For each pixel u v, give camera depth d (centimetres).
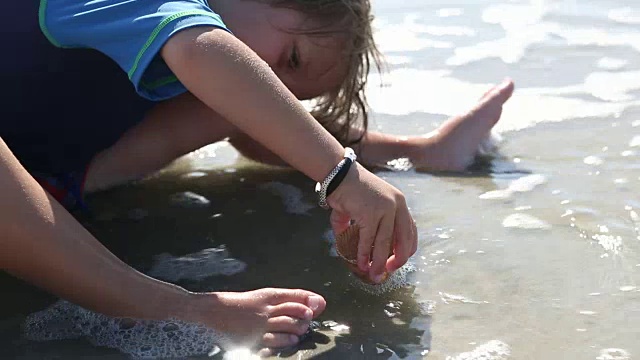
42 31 110
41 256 97
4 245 96
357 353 98
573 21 201
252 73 103
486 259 114
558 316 104
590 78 168
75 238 98
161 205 129
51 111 117
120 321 100
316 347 99
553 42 187
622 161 138
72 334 100
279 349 99
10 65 113
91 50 114
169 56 102
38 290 108
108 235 121
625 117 152
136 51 103
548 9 211
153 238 121
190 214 127
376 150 140
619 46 183
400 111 157
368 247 104
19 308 105
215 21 104
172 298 101
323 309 103
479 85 166
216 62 102
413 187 133
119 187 132
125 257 116
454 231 120
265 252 118
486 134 142
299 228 124
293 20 117
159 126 128
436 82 168
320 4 117
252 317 100
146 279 101
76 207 123
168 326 100
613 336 100
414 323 103
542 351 98
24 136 118
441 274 112
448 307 106
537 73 171
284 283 111
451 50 183
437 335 101
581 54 179
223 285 110
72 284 98
